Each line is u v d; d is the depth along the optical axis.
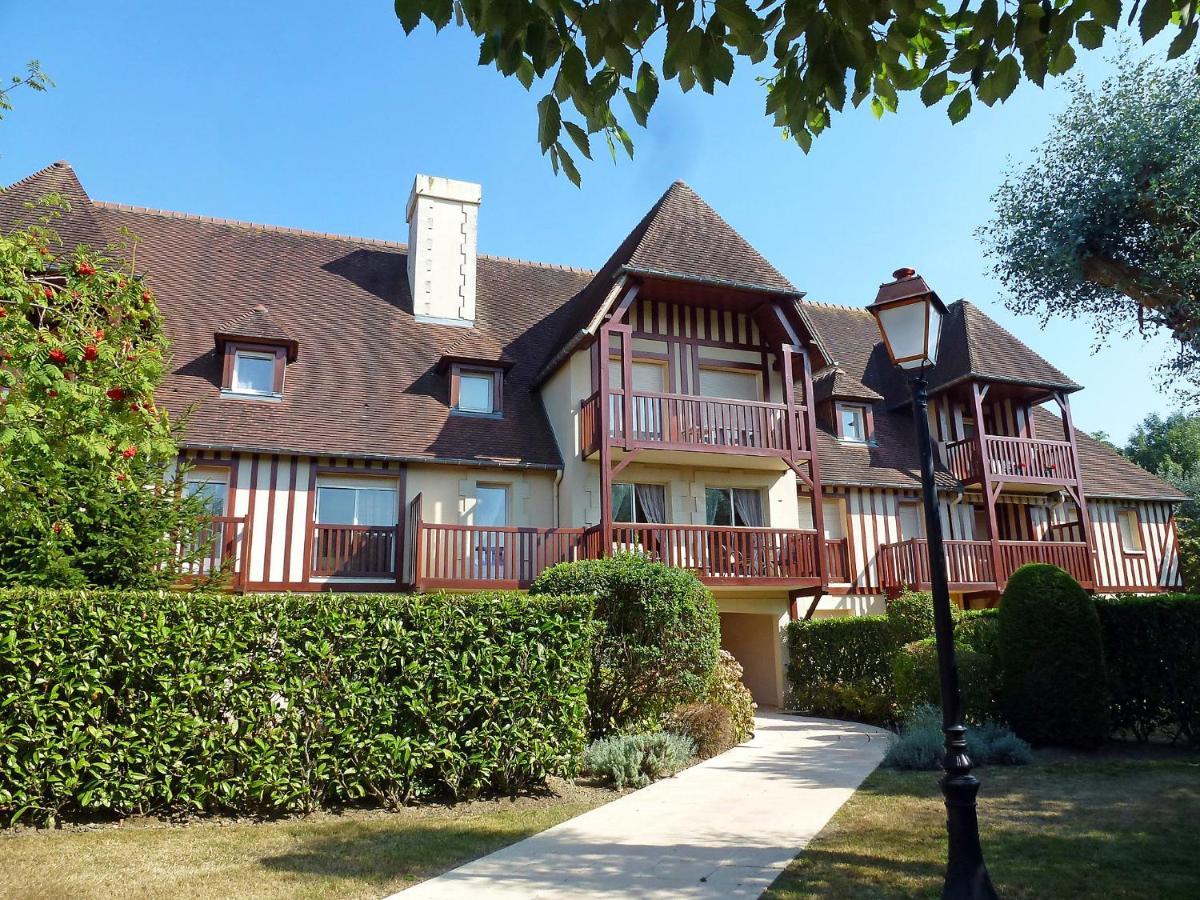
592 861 6.05
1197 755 9.43
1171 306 13.55
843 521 19.81
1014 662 10.28
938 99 4.12
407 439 15.72
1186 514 35.41
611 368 16.80
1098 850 5.93
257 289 18.31
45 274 8.98
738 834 6.75
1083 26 3.65
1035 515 22.09
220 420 14.65
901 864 5.74
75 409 6.92
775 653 17.84
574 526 15.91
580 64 3.34
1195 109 13.11
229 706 7.41
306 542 14.57
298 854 6.23
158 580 10.02
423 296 19.12
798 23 3.32
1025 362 21.47
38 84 7.66
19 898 5.17
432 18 3.16
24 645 6.86
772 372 17.91
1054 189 14.69
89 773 6.98
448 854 6.25
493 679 8.34
